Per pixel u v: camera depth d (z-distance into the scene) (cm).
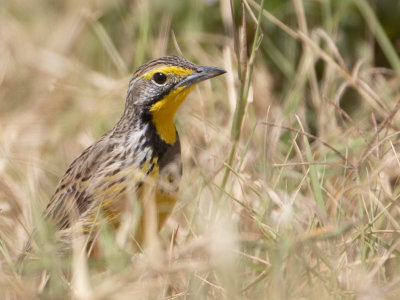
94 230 1039
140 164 1055
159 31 1501
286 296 862
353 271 930
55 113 1435
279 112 1328
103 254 1012
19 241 1110
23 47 1642
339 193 1074
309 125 1376
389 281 943
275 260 870
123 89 1433
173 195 1060
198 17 1491
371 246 964
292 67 1427
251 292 922
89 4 1652
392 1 1459
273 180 1146
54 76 1573
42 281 969
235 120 1108
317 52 1284
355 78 1276
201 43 1493
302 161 1093
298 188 1033
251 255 980
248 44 1440
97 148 1088
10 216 1163
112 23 1594
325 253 959
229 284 877
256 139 1256
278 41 1444
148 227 993
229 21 1443
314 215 1011
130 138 1070
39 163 1266
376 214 1048
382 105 1238
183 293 942
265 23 1437
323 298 884
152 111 1067
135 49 1530
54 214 1095
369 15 1383
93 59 1591
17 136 1398
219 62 1462
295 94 1330
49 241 995
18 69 1598
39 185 1237
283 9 1436
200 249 928
